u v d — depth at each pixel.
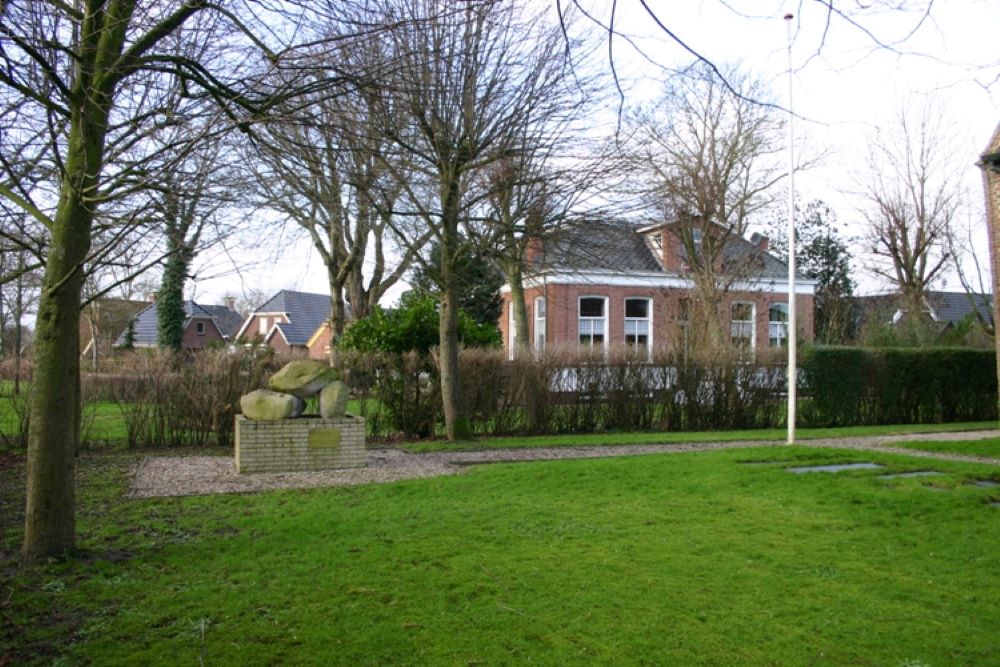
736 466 10.25
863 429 17.94
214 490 8.92
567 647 4.27
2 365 12.75
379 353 14.86
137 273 6.34
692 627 4.57
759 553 6.13
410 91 5.82
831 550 6.25
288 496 8.50
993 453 12.88
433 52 7.03
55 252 5.63
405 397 14.78
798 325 29.12
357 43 5.78
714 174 22.27
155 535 6.68
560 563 5.82
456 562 5.82
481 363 15.56
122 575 5.45
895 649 4.28
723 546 6.34
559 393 16.38
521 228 12.91
